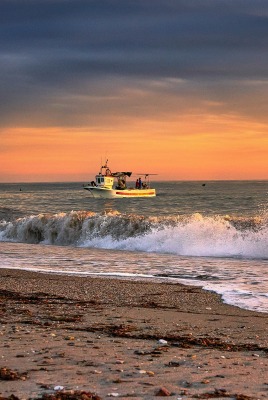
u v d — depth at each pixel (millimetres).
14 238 42188
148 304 14594
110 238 36844
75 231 39188
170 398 6211
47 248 34219
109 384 6773
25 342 9359
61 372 7340
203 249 30750
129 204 108312
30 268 24016
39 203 115625
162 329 11188
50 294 16281
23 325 11180
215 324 11891
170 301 15242
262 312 13562
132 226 36812
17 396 6156
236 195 147000
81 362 7957
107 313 13016
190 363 8062
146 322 11961
